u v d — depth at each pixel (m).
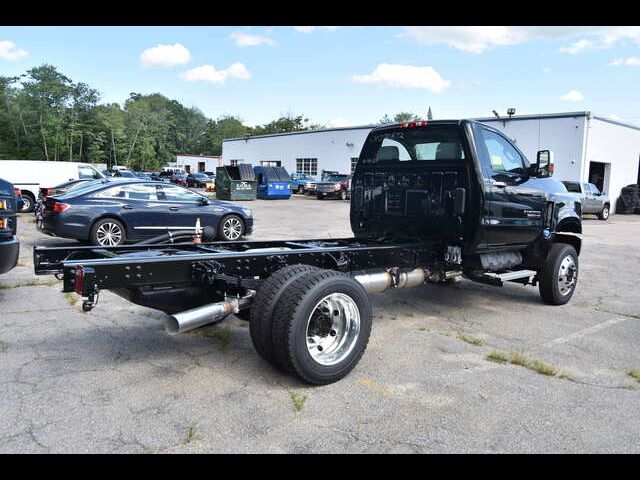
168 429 3.14
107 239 10.36
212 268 3.90
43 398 3.52
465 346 4.88
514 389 3.87
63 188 12.16
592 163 28.98
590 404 3.64
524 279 6.68
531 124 27.19
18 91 71.25
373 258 4.97
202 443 2.99
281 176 32.44
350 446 3.00
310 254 4.51
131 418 3.27
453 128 5.44
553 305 6.62
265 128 96.38
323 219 19.09
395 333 5.26
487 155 5.48
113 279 3.53
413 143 5.85
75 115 75.12
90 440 3.00
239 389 3.75
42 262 4.27
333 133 40.78
